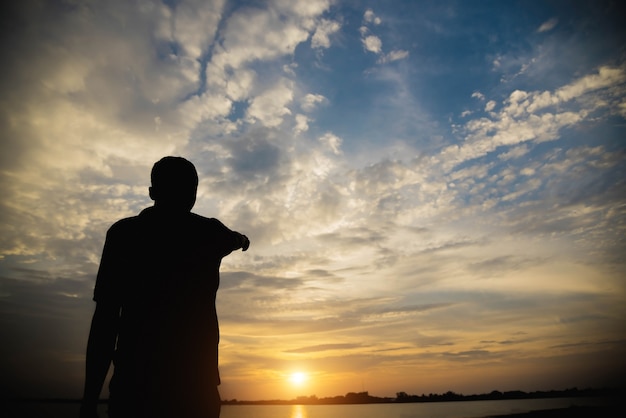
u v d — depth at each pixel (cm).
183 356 113
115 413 106
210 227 135
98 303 109
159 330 112
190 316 118
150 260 116
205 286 125
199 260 125
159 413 106
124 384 108
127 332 112
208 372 118
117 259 112
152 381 108
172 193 129
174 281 118
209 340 121
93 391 105
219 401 120
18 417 9006
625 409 3130
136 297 114
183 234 125
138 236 117
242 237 150
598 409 3603
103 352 106
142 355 109
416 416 9681
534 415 3722
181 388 110
